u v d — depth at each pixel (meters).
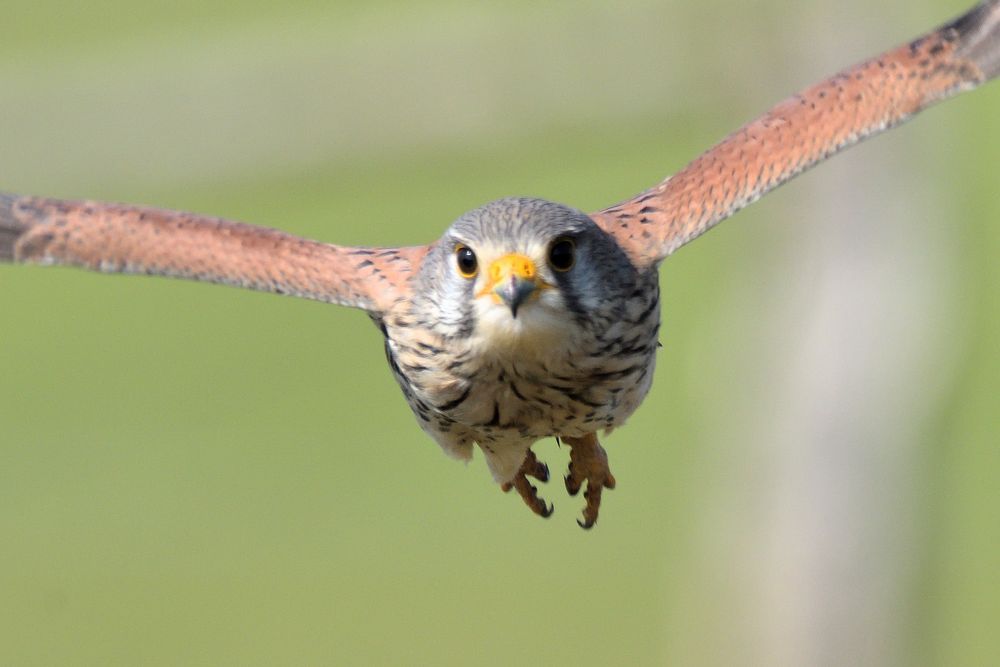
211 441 22.92
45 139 15.93
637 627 20.81
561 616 20.75
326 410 23.44
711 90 15.88
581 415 9.19
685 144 17.14
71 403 23.00
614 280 8.84
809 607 14.94
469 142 16.02
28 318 24.28
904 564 15.02
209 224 9.12
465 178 17.25
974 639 20.17
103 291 24.34
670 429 21.66
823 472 14.98
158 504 22.73
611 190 21.19
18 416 23.39
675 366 21.72
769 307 15.70
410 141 16.03
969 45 9.10
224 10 20.34
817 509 15.00
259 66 15.89
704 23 15.67
